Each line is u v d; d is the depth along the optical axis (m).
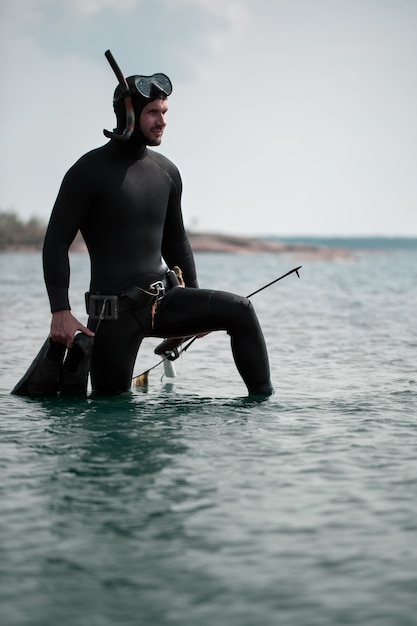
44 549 4.28
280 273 55.41
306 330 16.38
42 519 4.71
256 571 4.00
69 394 8.87
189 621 3.51
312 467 5.74
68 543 4.36
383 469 5.69
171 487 5.30
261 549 4.26
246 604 3.66
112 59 8.63
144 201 8.73
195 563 4.09
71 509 4.88
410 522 4.64
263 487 5.29
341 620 3.52
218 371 10.71
